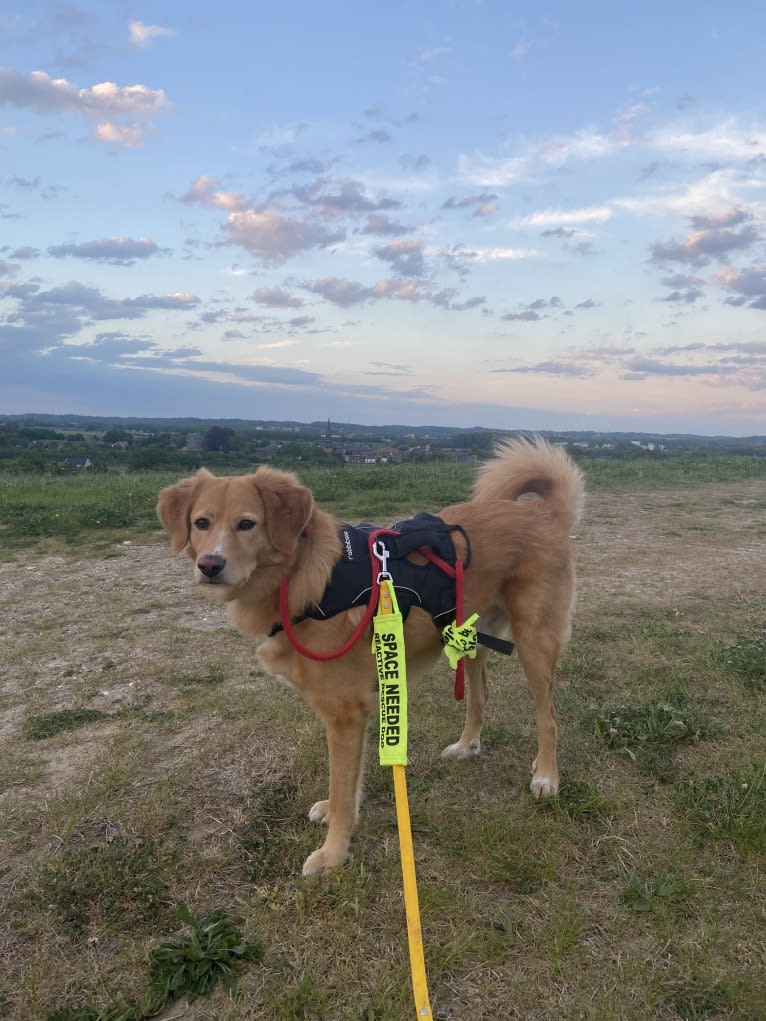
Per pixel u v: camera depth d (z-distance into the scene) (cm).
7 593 267
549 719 134
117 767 138
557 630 137
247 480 120
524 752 146
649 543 359
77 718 160
